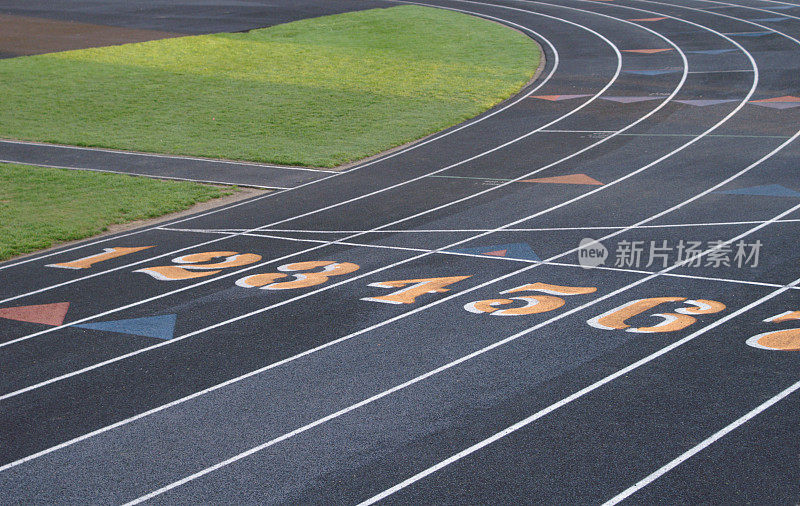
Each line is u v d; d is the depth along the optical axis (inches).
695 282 702.5
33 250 901.8
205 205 1058.7
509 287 716.0
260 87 1743.4
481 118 1475.1
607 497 418.9
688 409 495.2
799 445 453.1
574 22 2372.0
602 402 509.4
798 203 908.6
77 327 674.2
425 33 2240.4
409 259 806.5
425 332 628.4
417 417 505.4
